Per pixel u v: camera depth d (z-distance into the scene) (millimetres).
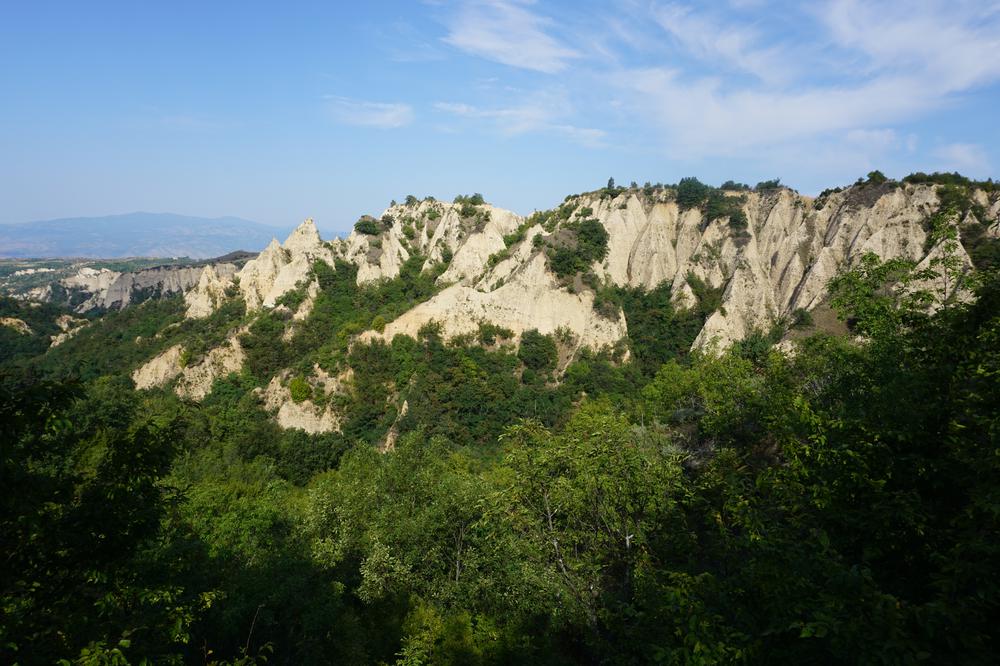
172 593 11297
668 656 7324
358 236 87312
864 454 8969
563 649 17625
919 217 56406
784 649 6941
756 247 68938
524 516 17562
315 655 16828
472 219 92000
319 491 24578
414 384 55750
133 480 9633
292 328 71250
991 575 6402
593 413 45188
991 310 9328
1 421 7461
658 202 78250
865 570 6688
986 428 7812
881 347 13398
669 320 64812
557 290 64750
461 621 17406
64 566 8781
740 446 17984
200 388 64438
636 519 16406
